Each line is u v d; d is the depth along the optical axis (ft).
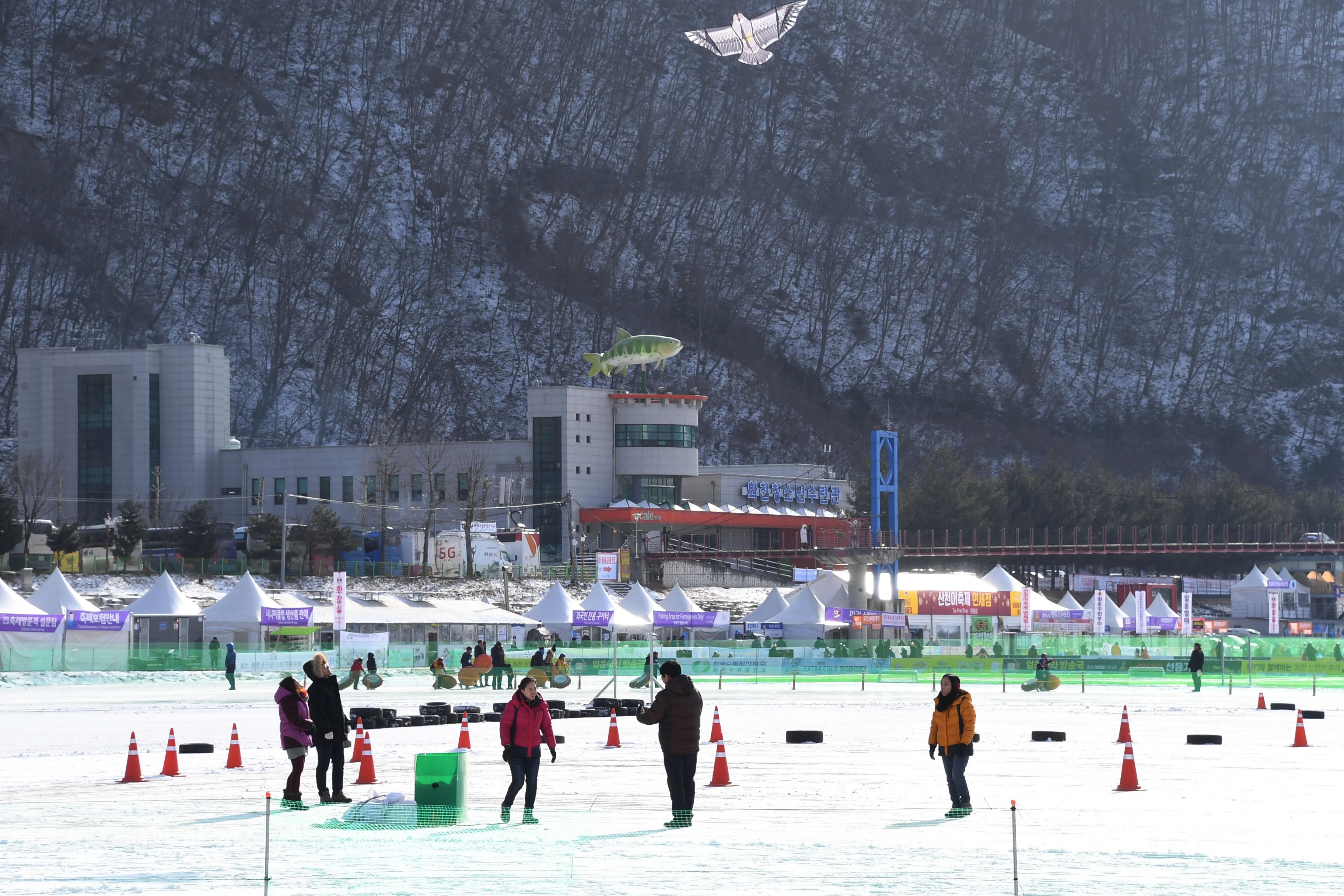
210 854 223.71
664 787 318.45
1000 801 297.33
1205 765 377.09
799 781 334.44
